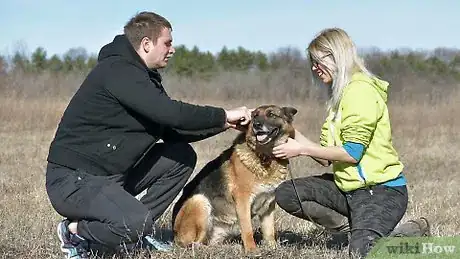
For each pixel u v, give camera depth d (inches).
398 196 204.5
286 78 1104.2
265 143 218.1
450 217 277.4
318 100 984.9
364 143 199.6
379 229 196.9
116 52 196.4
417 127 727.1
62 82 1050.7
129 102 189.8
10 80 987.9
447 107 866.1
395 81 1012.5
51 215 268.2
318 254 210.5
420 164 461.7
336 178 211.5
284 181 223.3
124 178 205.0
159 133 205.3
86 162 194.2
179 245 230.7
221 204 234.2
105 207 189.9
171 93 1066.7
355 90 200.2
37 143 573.6
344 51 204.4
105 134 193.8
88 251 206.2
